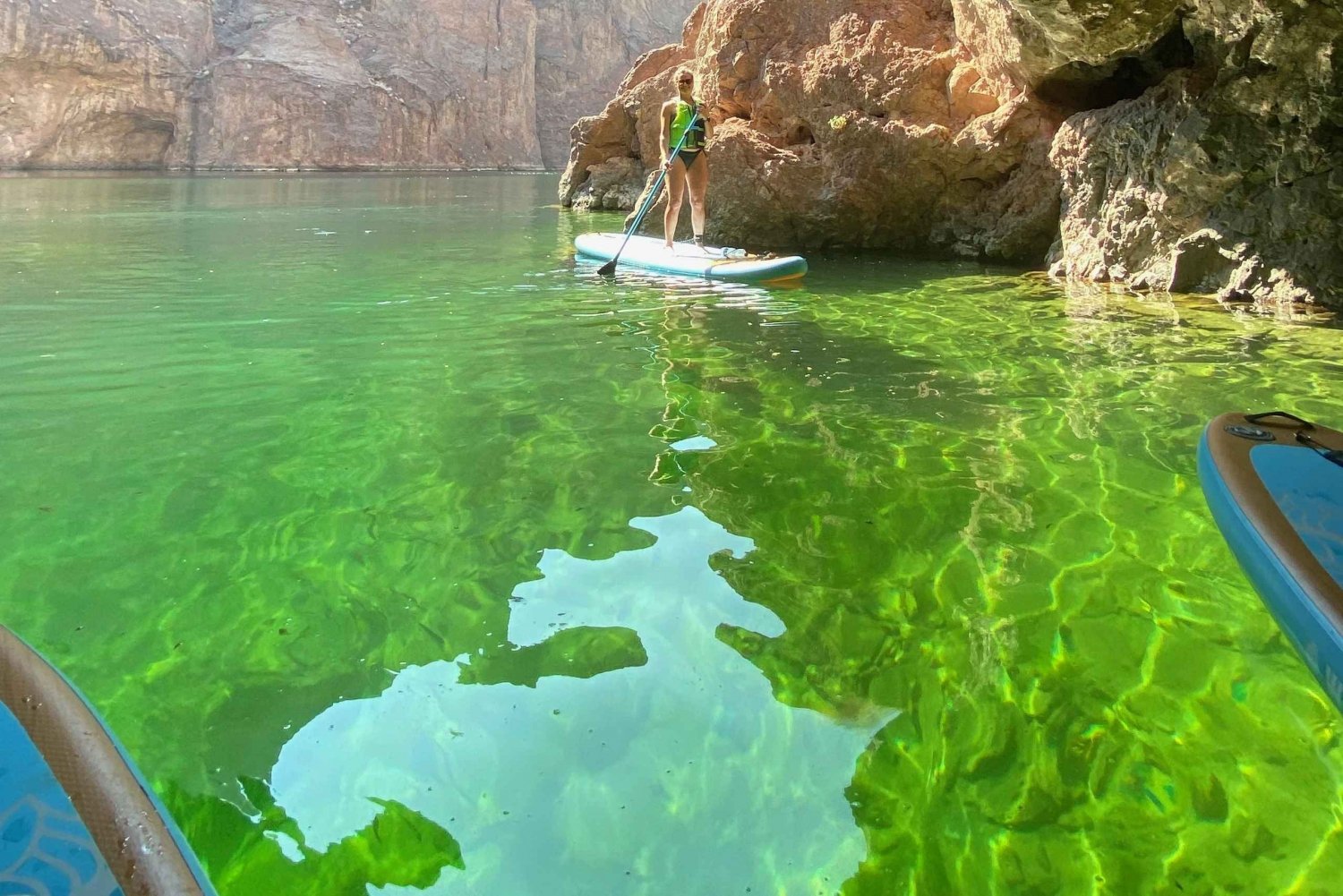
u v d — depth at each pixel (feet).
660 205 36.32
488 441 11.91
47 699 4.57
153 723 6.37
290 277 24.52
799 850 5.37
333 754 6.10
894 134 29.32
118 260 27.25
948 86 29.25
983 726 6.53
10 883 3.68
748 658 7.25
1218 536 9.41
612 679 6.94
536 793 5.78
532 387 14.33
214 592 8.13
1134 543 9.27
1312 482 7.11
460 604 7.98
